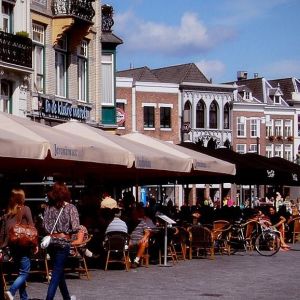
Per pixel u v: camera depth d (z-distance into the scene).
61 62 34.62
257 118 80.94
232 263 21.75
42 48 33.22
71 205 12.42
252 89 87.50
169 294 14.77
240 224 26.73
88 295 14.50
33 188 27.92
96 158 17.70
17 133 15.55
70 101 34.75
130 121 70.25
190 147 29.44
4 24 30.81
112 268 19.77
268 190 76.94
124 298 14.13
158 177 29.50
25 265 12.54
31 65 31.34
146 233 20.14
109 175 26.12
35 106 32.00
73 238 12.61
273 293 15.06
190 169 22.20
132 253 20.48
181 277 17.89
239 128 79.62
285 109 85.00
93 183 28.80
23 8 31.55
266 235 25.30
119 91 69.88
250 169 28.00
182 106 73.69
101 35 38.03
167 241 21.59
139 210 20.64
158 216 20.66
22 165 21.17
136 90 70.75
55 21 33.81
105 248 19.08
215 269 19.92
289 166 30.89
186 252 23.86
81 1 34.38
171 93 72.94
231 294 14.86
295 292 15.25
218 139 77.00
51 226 12.36
